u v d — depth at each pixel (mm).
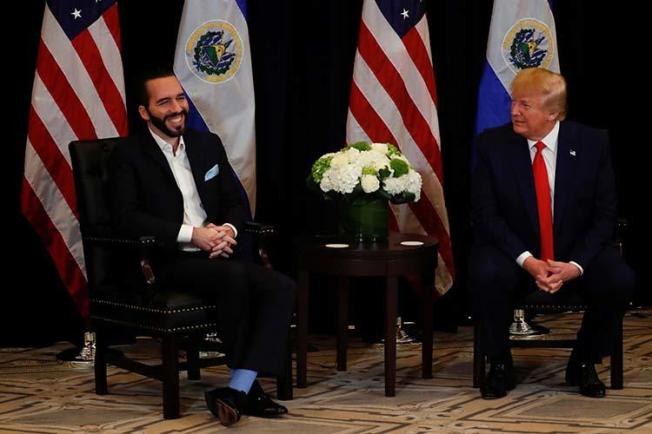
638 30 6230
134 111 5941
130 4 5867
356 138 5738
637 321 6160
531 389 4793
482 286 4621
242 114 5668
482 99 5809
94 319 4738
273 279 4430
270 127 5984
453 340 5902
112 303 4617
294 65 6031
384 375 5117
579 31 6168
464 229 6219
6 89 5758
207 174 4785
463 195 6203
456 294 6160
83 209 4742
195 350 4949
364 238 4914
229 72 5641
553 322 6230
